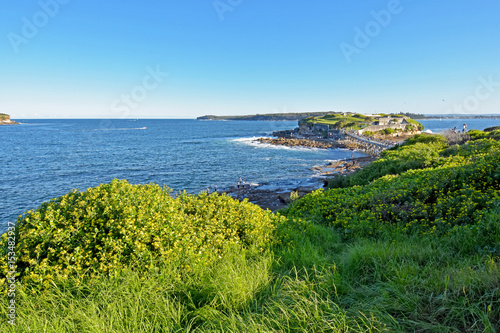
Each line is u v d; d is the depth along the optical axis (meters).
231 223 6.10
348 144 82.88
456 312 3.04
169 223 4.93
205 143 91.12
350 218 7.57
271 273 4.51
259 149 75.06
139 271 4.12
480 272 3.57
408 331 2.99
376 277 4.16
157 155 62.97
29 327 3.10
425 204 7.36
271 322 3.29
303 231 6.68
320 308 3.38
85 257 4.09
